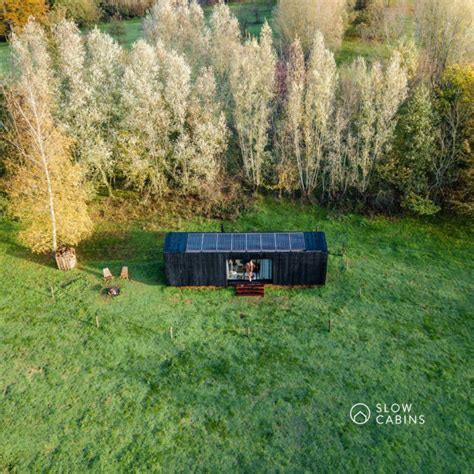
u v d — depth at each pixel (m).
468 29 56.41
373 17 74.00
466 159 43.91
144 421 27.77
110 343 32.84
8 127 46.41
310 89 45.66
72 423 27.58
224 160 51.75
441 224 45.38
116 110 47.16
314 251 36.53
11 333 33.59
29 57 47.34
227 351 32.41
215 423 27.72
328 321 34.72
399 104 46.16
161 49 50.31
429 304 36.31
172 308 36.12
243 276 38.50
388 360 31.58
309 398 29.11
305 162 49.97
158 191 49.84
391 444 26.48
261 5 93.31
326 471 25.22
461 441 26.56
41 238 39.50
